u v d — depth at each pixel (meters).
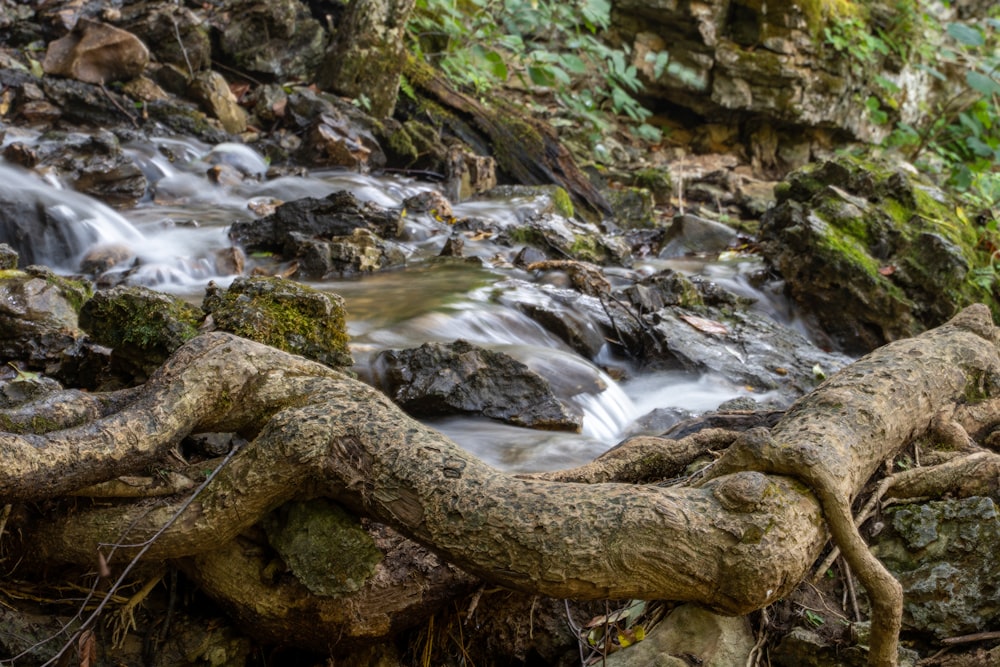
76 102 7.25
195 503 2.66
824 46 10.28
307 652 2.93
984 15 12.54
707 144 10.53
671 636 2.83
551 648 2.94
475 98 9.09
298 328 3.30
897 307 6.00
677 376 5.07
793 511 2.50
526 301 5.21
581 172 8.88
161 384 2.70
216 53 8.51
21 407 2.64
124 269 5.48
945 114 11.70
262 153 7.82
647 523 2.43
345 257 5.75
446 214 7.13
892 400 3.07
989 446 3.51
